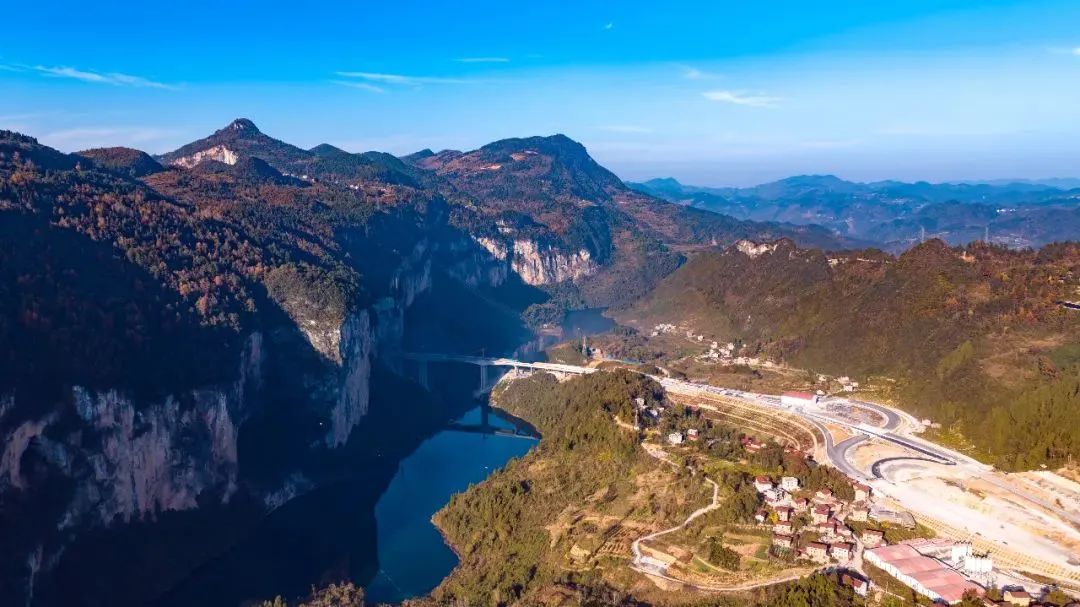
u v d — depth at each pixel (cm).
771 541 18162
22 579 18150
